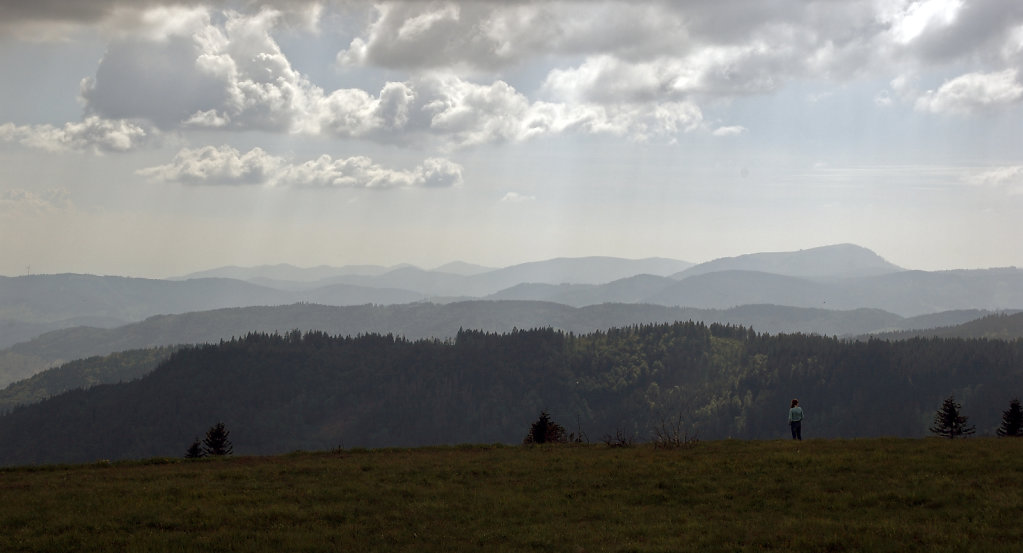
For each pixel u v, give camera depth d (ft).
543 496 95.91
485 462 125.29
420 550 72.74
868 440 131.85
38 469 131.13
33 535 78.54
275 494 98.07
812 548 68.13
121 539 76.33
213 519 84.12
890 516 78.54
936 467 99.76
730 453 123.34
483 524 82.43
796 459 110.63
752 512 83.82
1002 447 114.21
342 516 86.02
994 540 66.95
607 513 85.92
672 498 92.84
